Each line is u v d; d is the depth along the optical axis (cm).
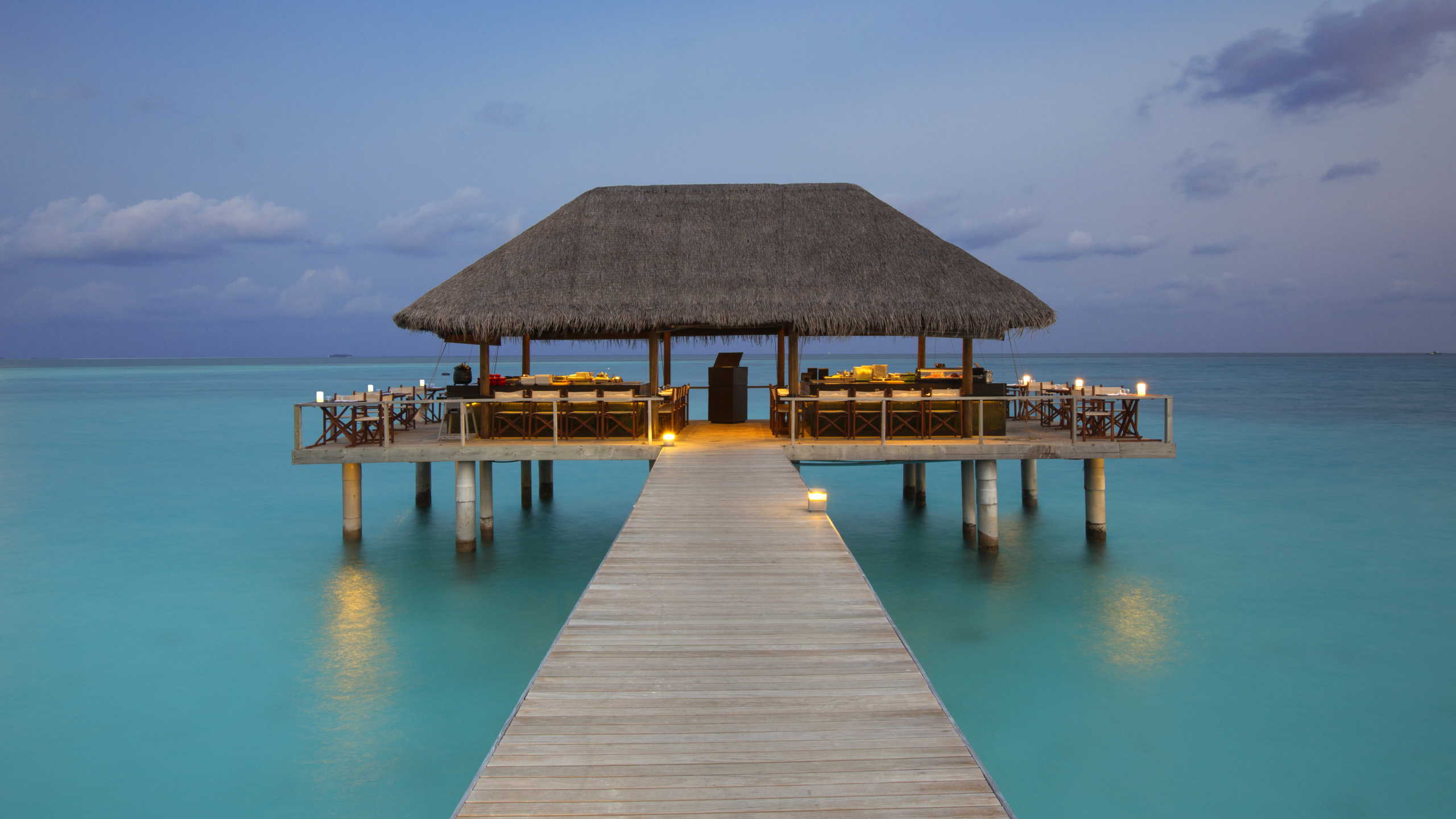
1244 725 747
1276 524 1545
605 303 1273
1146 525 1532
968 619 1023
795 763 346
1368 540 1414
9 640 956
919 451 1161
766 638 486
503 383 1371
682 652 464
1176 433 2997
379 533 1493
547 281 1314
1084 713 770
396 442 1275
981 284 1291
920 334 1289
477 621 1023
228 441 2852
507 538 1454
